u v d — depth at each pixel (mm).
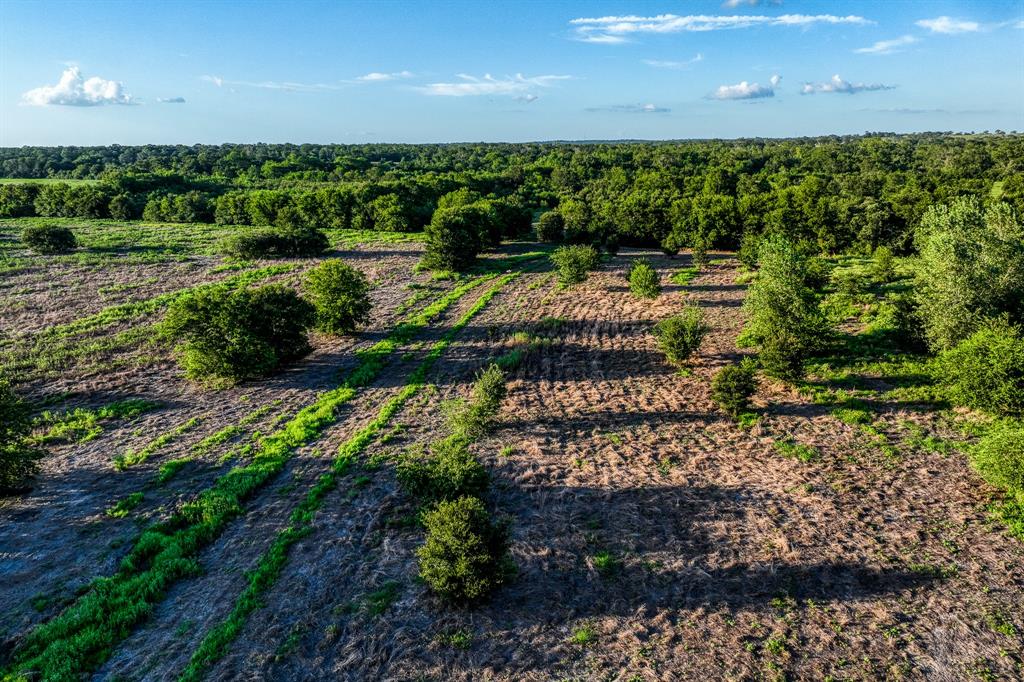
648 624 12742
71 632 12617
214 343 28469
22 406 19125
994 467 16922
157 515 17406
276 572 14578
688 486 18672
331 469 20250
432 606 13305
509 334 38469
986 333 22297
